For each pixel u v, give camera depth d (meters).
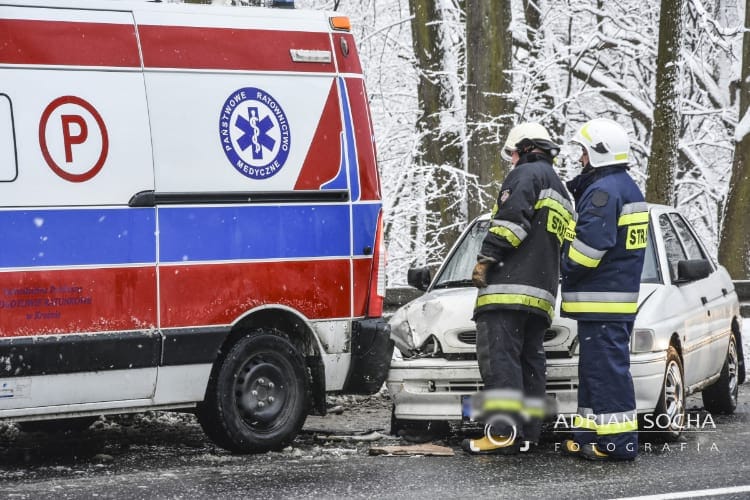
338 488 8.75
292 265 10.68
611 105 31.81
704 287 13.03
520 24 27.48
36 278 9.42
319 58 11.00
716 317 13.01
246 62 10.58
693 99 30.73
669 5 23.53
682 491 8.64
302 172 10.77
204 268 10.20
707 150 31.86
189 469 9.62
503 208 10.26
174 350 10.03
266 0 11.17
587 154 10.59
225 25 10.53
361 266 11.10
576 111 31.08
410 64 27.75
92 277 9.66
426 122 24.05
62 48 9.67
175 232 10.07
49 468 9.72
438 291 12.09
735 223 26.53
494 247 10.24
